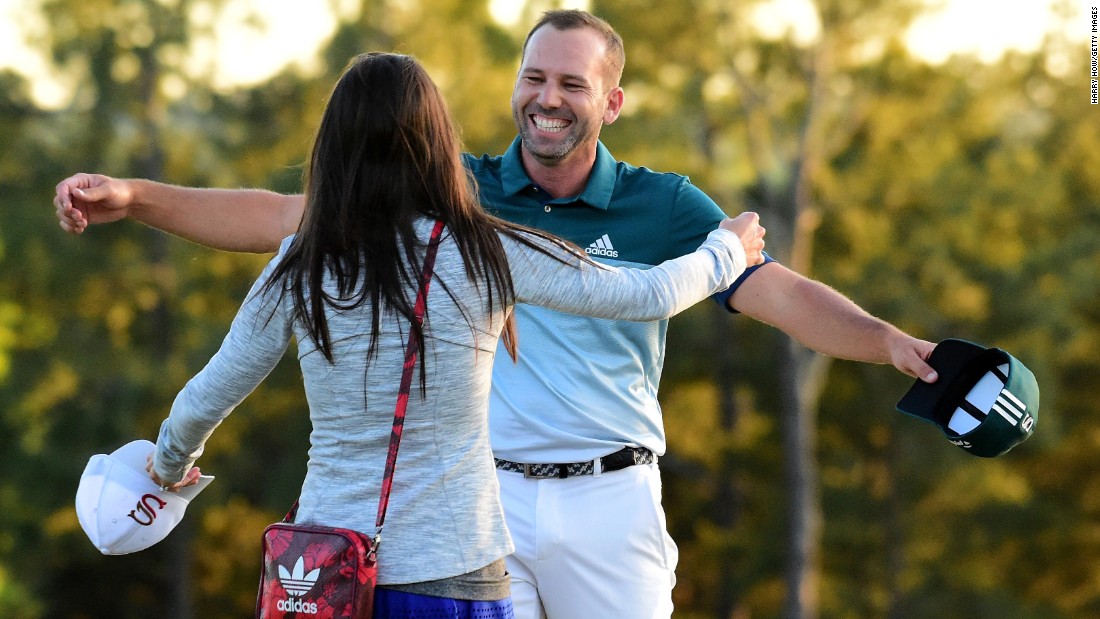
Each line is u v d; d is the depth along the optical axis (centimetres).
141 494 675
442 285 561
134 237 5294
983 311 4828
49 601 5219
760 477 5166
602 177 806
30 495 4950
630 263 807
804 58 3959
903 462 4969
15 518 4962
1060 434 5069
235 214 822
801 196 4209
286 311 575
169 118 5219
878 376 5022
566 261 585
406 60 581
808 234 4397
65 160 5156
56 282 5112
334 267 561
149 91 5147
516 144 820
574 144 788
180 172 5228
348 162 567
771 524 5003
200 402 593
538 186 814
